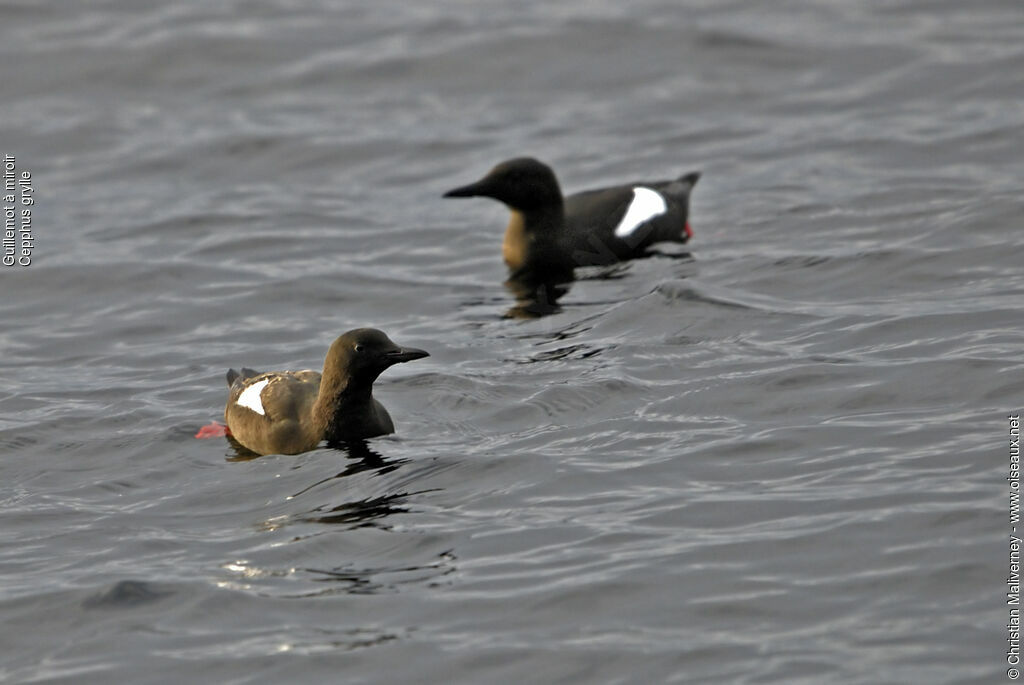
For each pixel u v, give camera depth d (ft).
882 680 30.73
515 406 47.34
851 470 40.55
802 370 48.03
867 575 34.94
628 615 33.99
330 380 44.98
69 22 100.07
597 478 41.45
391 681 32.07
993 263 58.23
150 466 44.73
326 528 39.42
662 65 91.61
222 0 104.32
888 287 57.16
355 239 70.13
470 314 58.80
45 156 82.64
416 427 46.39
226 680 32.35
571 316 57.21
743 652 32.19
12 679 32.83
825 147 77.97
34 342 57.67
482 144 82.69
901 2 99.25
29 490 43.14
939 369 47.03
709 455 42.45
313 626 34.37
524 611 34.42
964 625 32.58
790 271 59.93
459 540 38.24
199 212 74.08
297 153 82.23
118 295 63.16
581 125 84.43
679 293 57.00
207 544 38.93
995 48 89.61
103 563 38.04
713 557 36.24
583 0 102.42
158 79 92.43
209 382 52.06
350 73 92.27
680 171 76.95
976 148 74.95
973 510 37.42
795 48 92.38
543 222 65.10
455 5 102.47
